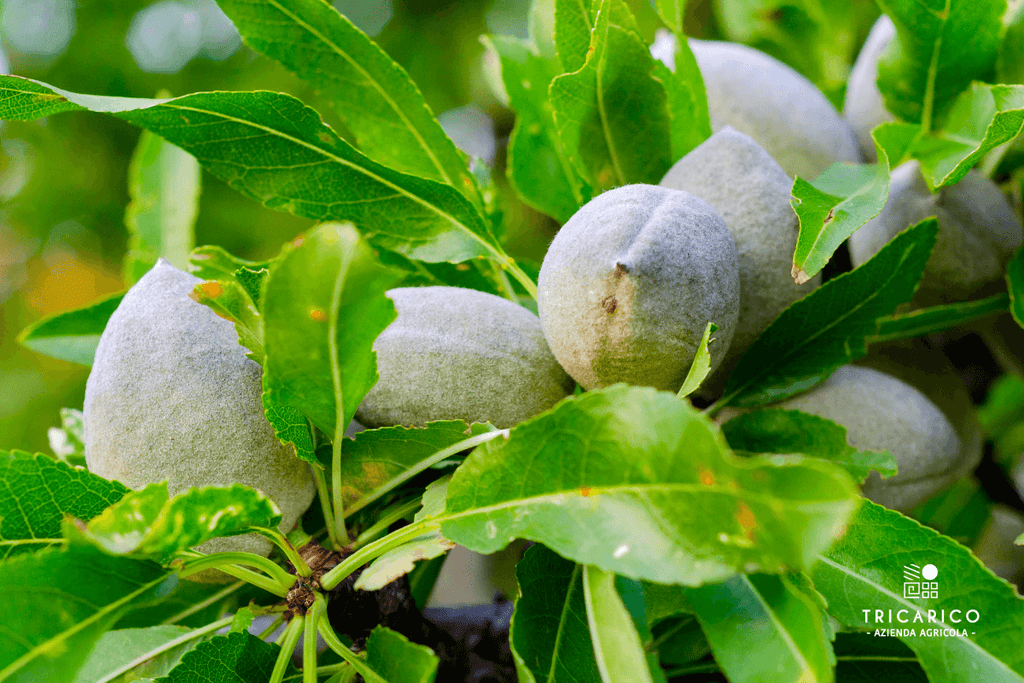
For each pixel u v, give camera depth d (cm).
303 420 32
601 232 32
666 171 35
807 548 28
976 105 35
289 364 30
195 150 34
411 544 31
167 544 30
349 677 32
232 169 34
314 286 30
